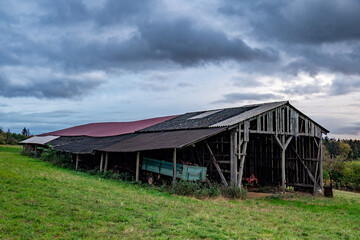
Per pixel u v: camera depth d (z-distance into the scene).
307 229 10.58
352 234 10.24
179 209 11.89
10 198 10.88
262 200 17.31
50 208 10.16
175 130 24.17
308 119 22.91
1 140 74.44
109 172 22.42
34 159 35.94
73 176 20.48
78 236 7.80
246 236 8.93
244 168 25.42
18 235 7.53
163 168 19.03
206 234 8.67
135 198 13.50
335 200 19.14
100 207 10.93
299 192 22.78
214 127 19.86
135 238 7.91
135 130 30.55
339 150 79.12
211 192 16.61
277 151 24.61
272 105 21.88
